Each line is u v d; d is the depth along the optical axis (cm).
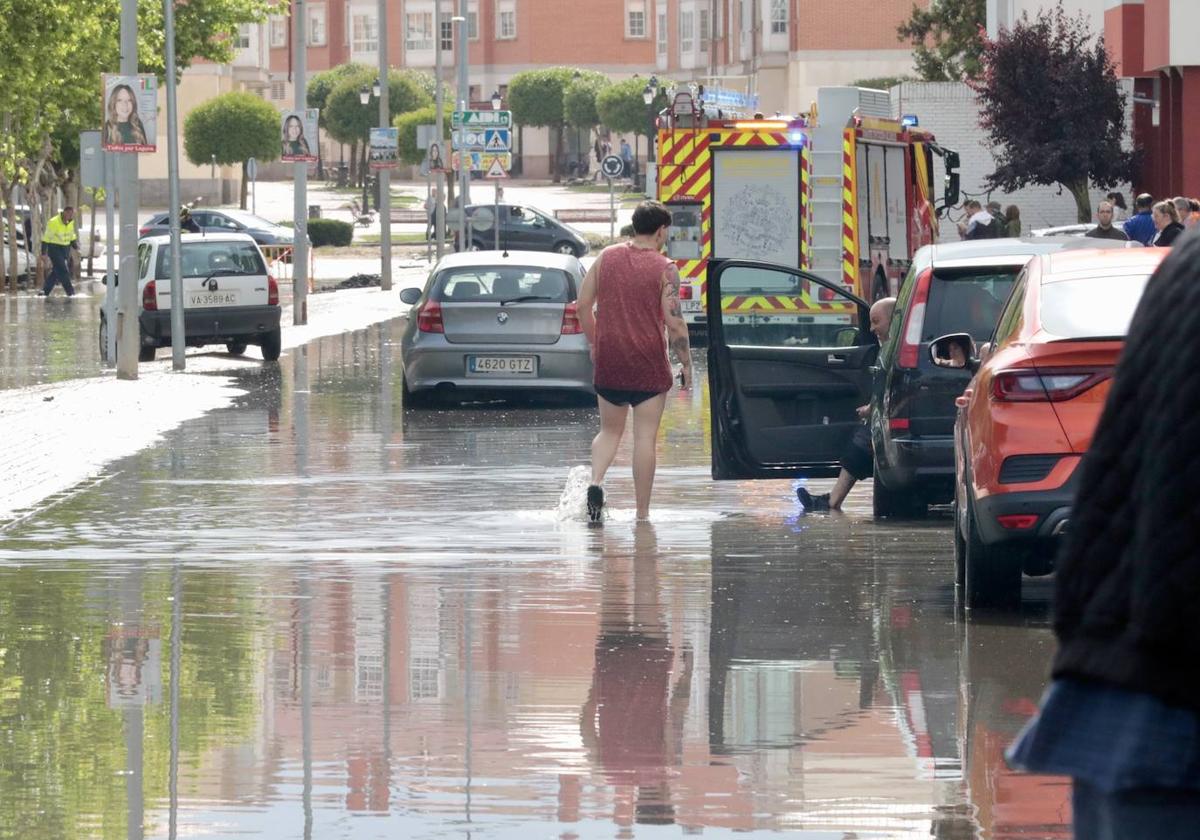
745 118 7306
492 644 2188
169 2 6825
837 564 2778
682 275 7319
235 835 1466
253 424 5006
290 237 16938
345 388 6106
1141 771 707
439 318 5456
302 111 9238
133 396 5706
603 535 3097
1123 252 2467
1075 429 2211
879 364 3312
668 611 2394
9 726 1819
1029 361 2231
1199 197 9094
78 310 10600
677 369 6925
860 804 1537
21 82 10238
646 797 1564
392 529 3162
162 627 2302
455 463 4156
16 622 2339
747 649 2155
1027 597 2506
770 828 1474
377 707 1886
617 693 1939
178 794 1584
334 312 10444
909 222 7656
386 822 1499
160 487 3753
